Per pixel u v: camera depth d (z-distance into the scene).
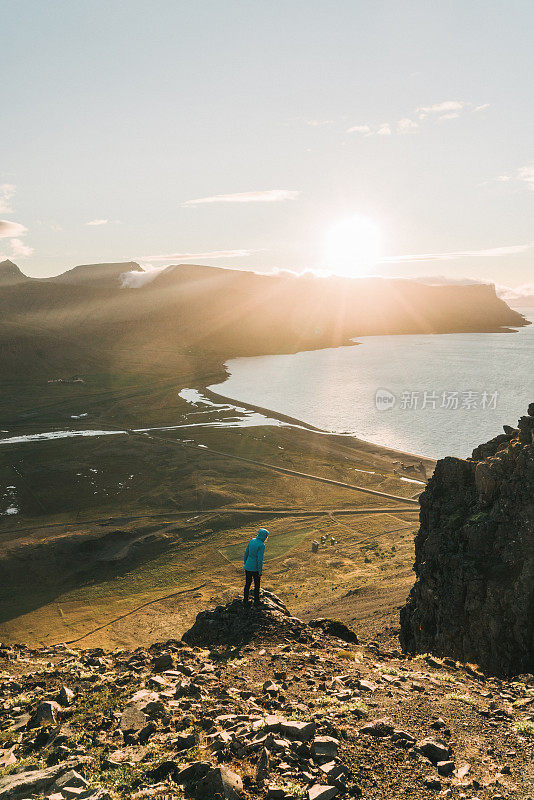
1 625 89.56
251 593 21.27
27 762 8.35
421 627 34.97
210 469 180.00
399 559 103.06
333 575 98.50
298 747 8.45
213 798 6.73
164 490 162.00
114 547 122.44
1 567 111.38
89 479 173.50
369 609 60.47
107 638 81.50
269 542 121.06
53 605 96.81
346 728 9.41
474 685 14.18
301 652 15.80
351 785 7.38
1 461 191.88
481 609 30.17
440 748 8.79
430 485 41.28
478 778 8.02
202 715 9.97
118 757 8.18
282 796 6.92
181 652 16.14
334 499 151.12
